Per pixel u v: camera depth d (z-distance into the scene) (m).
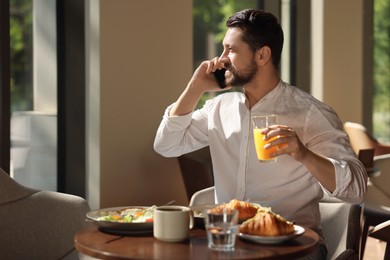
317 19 5.59
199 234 2.15
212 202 2.79
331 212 2.68
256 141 2.30
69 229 2.68
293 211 2.60
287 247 1.97
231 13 4.98
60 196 2.73
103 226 2.14
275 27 2.58
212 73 2.66
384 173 4.27
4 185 2.69
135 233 2.12
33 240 2.68
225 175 2.69
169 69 4.15
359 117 5.94
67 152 3.88
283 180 2.59
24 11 3.66
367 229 4.01
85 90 3.83
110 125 3.82
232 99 2.73
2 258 2.64
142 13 3.96
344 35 5.75
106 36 3.77
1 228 2.64
